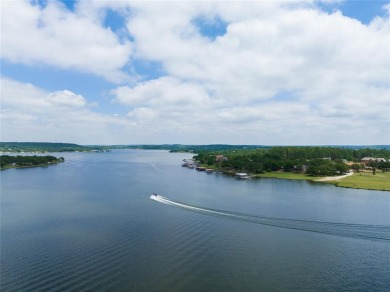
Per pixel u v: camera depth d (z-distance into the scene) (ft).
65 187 518.78
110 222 295.07
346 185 540.11
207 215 322.14
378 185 539.29
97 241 241.35
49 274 184.24
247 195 447.01
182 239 246.06
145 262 201.46
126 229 272.72
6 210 346.74
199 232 264.72
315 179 643.45
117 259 206.39
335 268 195.62
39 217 314.96
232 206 367.04
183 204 376.48
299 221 299.79
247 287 170.81
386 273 189.37
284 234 260.83
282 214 327.47
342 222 296.71
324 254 217.77
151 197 423.23
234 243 237.86
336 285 174.29
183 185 550.77
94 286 170.30
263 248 228.22
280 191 486.79
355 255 216.74
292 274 186.91
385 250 225.97
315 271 191.11
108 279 178.40
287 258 210.59
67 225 285.23
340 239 249.14
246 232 265.13
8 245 232.73
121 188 508.12
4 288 168.35
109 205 371.76
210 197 428.15
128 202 390.01
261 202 392.88
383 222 297.53
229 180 633.61
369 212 337.52
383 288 171.53
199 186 539.29
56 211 341.21
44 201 398.01
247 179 653.30
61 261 202.69
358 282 178.09
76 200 403.95
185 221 298.35
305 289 169.58
